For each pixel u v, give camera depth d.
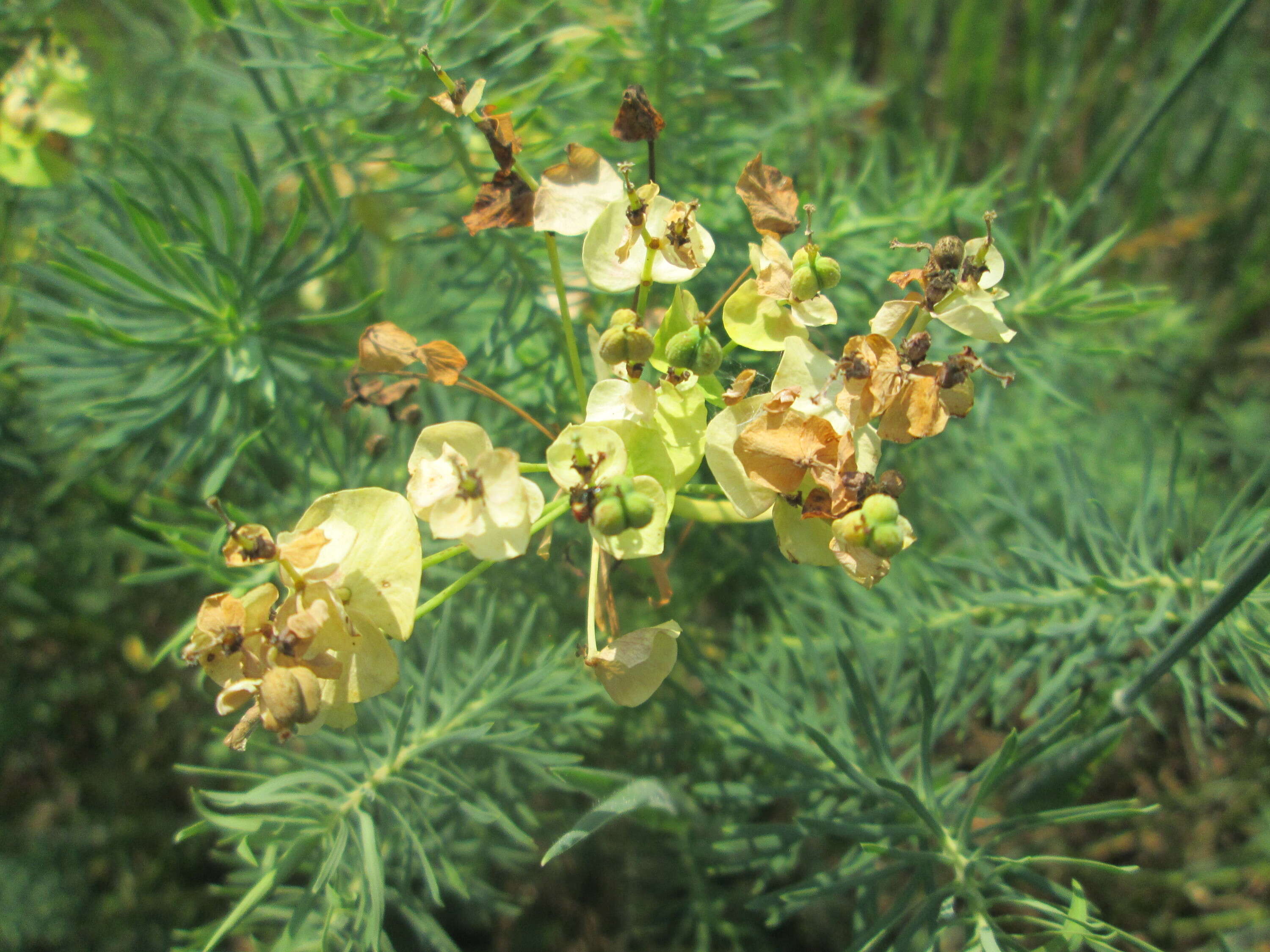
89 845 0.12
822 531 0.06
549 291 0.10
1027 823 0.07
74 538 0.12
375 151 0.10
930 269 0.06
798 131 0.14
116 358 0.09
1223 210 0.15
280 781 0.07
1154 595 0.09
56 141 0.10
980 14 0.15
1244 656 0.08
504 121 0.06
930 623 0.10
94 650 0.12
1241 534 0.08
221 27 0.08
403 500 0.05
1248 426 0.14
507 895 0.10
